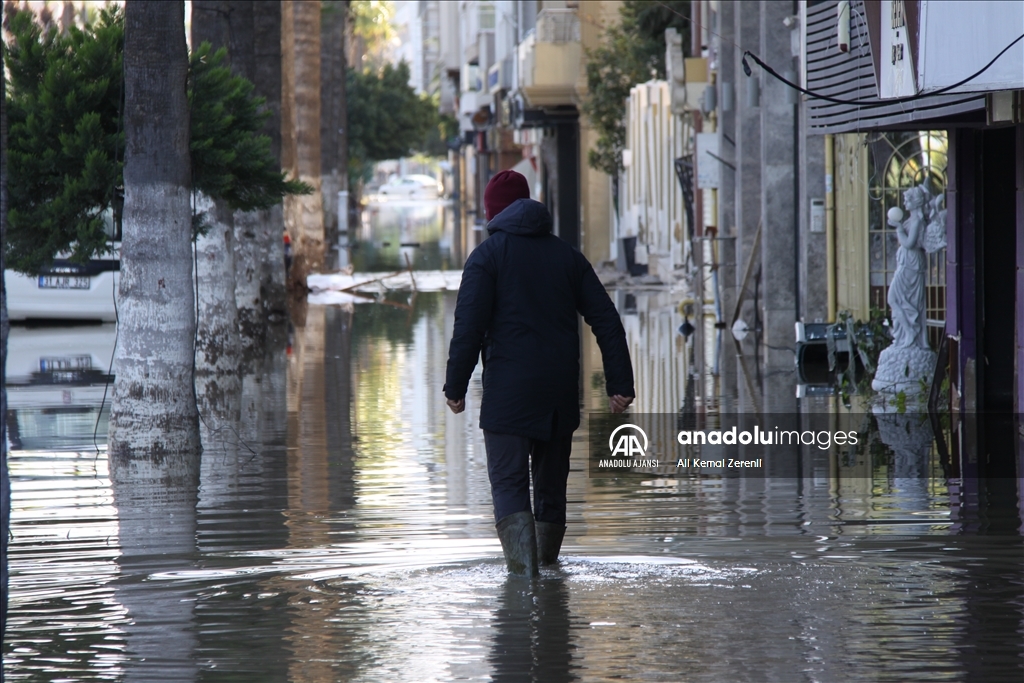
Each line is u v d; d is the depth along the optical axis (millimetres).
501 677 16203
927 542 23047
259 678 16328
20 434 38562
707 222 85062
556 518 21734
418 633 18000
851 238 59188
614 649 17188
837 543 23078
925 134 56719
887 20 35531
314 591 20266
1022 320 37281
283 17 88250
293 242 95062
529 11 156000
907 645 17234
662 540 23516
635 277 110188
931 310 53281
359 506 27250
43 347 64688
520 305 21031
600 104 123625
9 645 17781
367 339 67938
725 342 63969
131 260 35500
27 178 40812
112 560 22453
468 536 24109
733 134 75312
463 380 21062
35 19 43000
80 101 41219
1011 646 17172
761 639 17531
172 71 35875
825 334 54125
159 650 17484
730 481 29672
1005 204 40031
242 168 43469
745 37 70062
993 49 30578
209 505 27578
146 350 35344
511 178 22438
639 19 113562
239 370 52375
